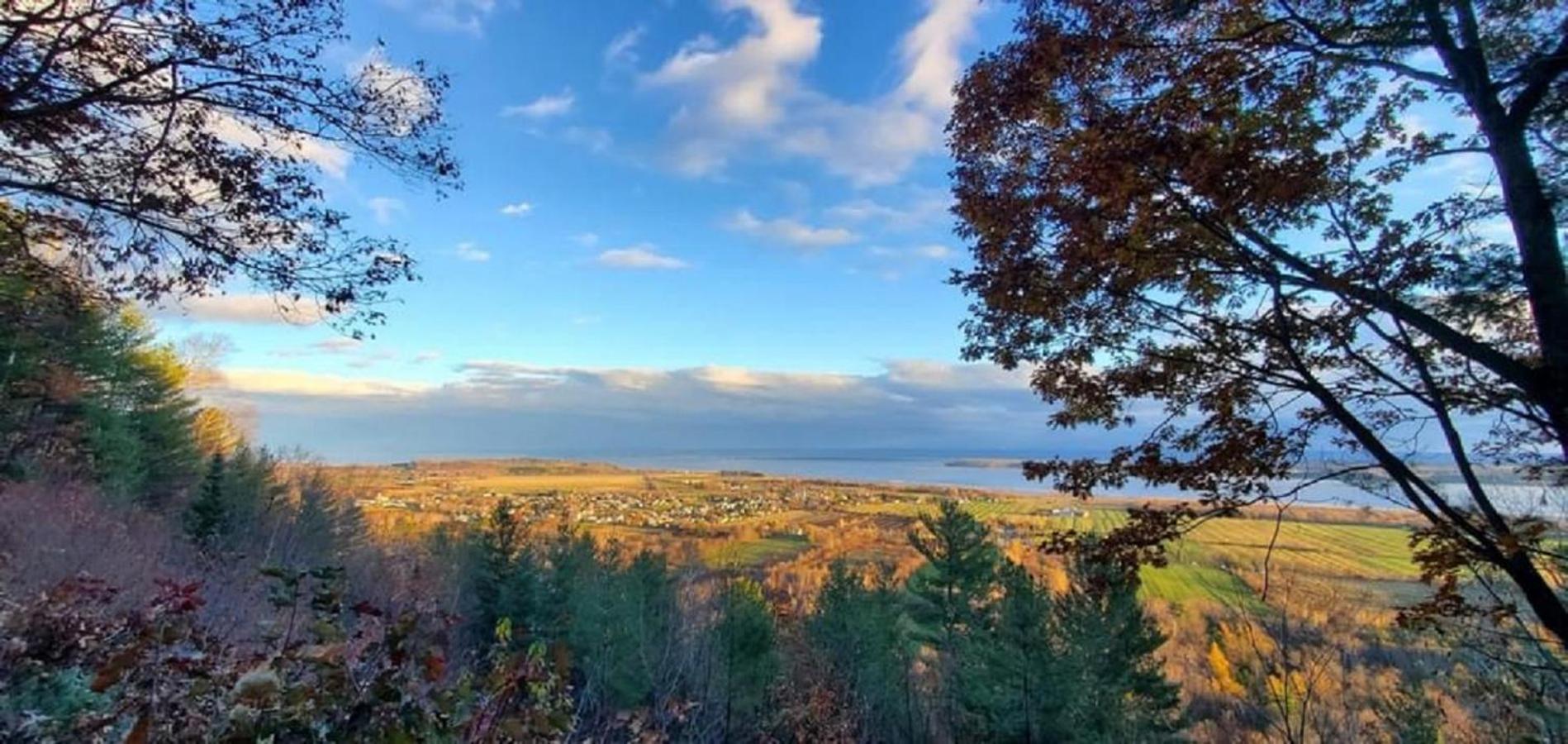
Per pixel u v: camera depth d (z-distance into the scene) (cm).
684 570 3316
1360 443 489
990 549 2878
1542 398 401
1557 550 435
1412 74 460
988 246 544
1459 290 455
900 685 2747
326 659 215
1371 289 446
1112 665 2039
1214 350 516
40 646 459
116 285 650
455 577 3309
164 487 3509
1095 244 484
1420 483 441
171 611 236
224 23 536
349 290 626
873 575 3553
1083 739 1958
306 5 548
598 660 1867
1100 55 481
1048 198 504
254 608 785
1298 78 461
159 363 3516
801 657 2512
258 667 209
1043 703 2095
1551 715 636
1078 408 583
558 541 3516
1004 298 538
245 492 3656
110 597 525
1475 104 439
